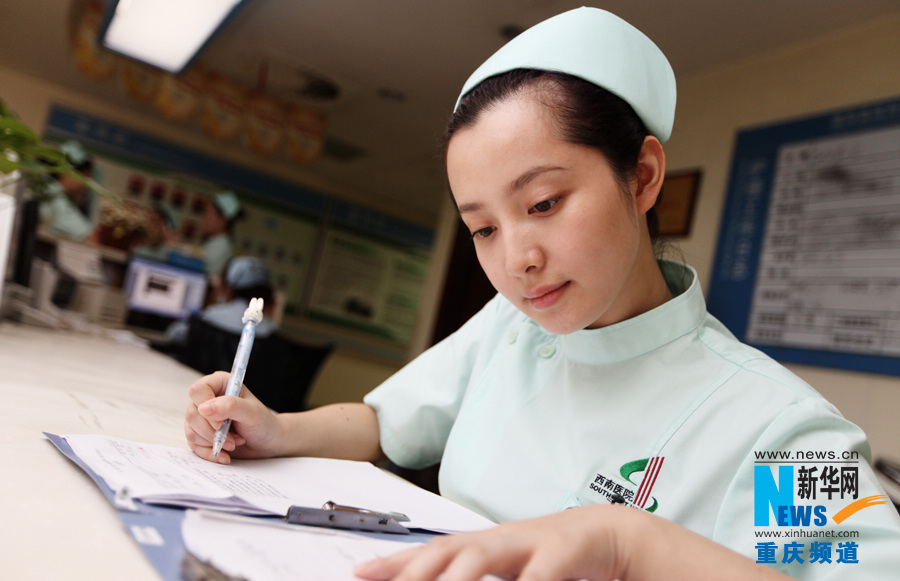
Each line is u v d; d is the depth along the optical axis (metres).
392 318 6.14
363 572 0.33
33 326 2.00
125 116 4.95
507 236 0.57
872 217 2.18
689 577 0.36
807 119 2.45
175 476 0.48
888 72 2.26
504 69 0.60
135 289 4.21
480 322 0.90
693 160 2.85
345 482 0.64
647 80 0.62
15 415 0.68
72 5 3.36
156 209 5.05
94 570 0.32
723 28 2.58
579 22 0.61
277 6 3.14
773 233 2.46
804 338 2.28
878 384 2.08
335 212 5.84
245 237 5.42
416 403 0.85
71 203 4.64
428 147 4.46
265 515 0.44
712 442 0.56
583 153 0.55
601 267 0.56
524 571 0.32
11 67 4.46
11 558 0.32
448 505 0.62
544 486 0.63
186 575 0.31
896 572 0.41
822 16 2.39
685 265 0.70
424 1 2.84
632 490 0.58
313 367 3.13
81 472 0.49
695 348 0.63
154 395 1.09
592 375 0.67
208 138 5.25
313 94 4.02
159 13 2.49
